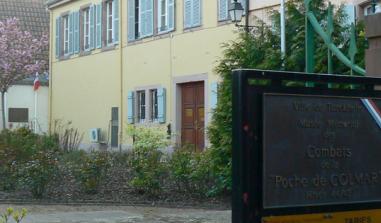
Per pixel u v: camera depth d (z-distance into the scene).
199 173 12.06
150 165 12.21
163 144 13.88
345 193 3.55
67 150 20.36
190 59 19.81
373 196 3.65
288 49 10.41
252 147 3.23
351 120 3.60
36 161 12.23
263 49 11.45
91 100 25.45
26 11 35.75
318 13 8.14
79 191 12.27
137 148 13.27
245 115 3.20
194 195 12.20
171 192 12.34
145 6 22.08
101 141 24.41
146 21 22.03
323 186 3.47
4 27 31.05
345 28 8.77
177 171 12.18
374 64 5.29
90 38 25.53
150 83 21.80
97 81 25.03
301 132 3.41
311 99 3.46
